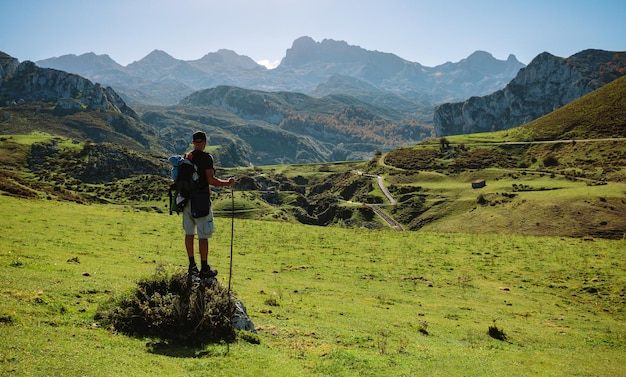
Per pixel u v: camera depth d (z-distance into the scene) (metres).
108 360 7.84
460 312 21.47
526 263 34.19
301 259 32.69
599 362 14.66
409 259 35.03
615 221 107.88
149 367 8.01
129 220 43.69
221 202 165.12
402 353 12.12
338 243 41.22
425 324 16.75
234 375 8.38
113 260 23.09
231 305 11.22
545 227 113.38
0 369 6.59
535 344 16.75
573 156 192.88
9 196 51.12
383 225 159.25
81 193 165.50
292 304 18.00
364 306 19.97
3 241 24.55
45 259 19.53
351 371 9.80
